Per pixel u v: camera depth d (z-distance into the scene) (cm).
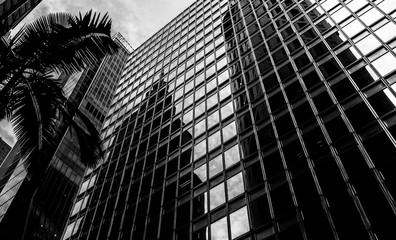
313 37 3169
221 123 3105
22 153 1268
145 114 4381
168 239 2423
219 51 4344
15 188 5134
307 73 2777
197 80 4125
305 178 2012
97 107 8050
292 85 2791
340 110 2223
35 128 1265
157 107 4306
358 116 2106
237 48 4038
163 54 5722
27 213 4791
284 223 1878
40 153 1274
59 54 1331
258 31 3997
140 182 3250
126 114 4806
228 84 3566
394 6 2714
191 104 3781
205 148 2981
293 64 3008
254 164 2406
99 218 3244
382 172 1722
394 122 1898
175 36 5975
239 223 2102
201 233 2259
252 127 2730
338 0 3347
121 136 4353
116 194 3372
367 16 2853
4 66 1249
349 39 2772
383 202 1603
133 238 2680
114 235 2886
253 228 1997
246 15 4603
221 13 5366
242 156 2561
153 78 5159
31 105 1290
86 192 3816
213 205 2383
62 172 5934
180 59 5031
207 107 3500
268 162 2322
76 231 3325
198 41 5106
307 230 1750
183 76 4497
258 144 2522
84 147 1438
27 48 1294
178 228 2433
